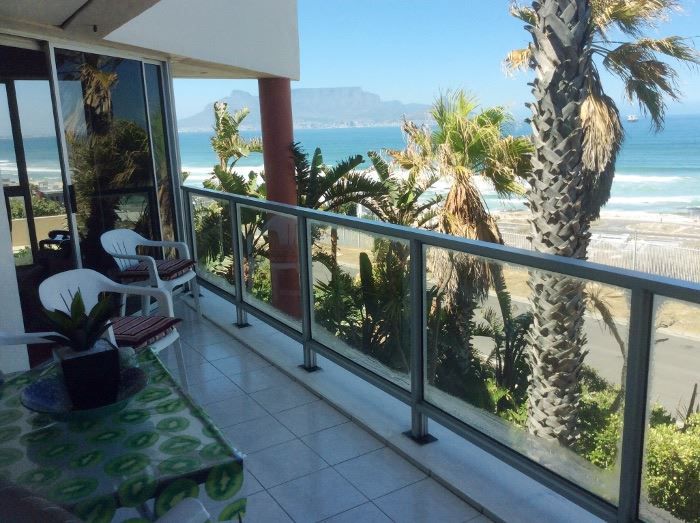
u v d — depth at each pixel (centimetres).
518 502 221
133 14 339
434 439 267
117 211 466
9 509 95
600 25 948
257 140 1744
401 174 992
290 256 367
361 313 298
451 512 222
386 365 286
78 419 149
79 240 418
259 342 401
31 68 375
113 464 129
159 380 172
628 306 171
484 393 232
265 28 702
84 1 310
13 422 150
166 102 535
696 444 162
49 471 127
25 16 339
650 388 172
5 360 313
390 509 225
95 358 150
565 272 187
